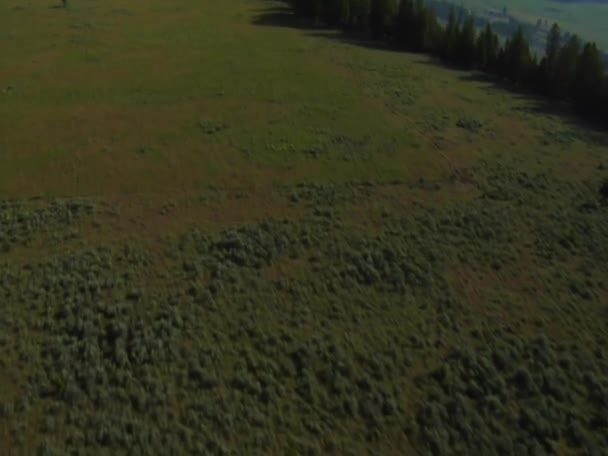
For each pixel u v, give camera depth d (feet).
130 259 98.78
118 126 151.64
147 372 74.84
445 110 176.04
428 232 111.04
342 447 67.10
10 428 66.54
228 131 151.84
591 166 145.89
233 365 77.30
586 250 107.45
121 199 119.14
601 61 187.21
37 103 163.32
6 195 117.80
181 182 126.93
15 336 79.92
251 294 91.20
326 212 116.88
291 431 68.59
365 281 95.45
